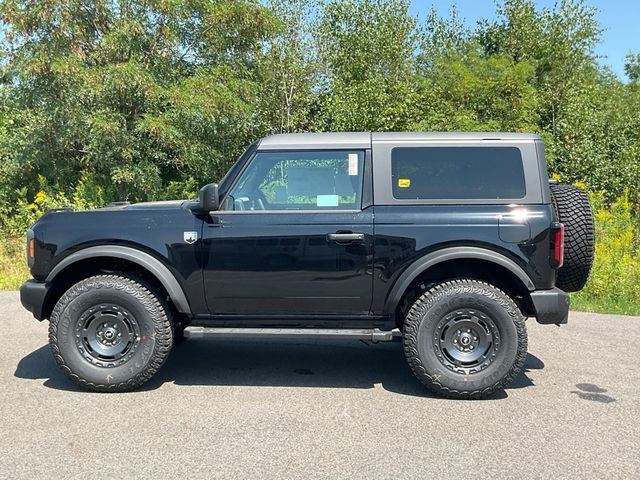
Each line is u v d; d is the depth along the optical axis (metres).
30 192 16.00
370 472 3.41
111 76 13.43
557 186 5.33
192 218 4.80
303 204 4.83
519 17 18.80
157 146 15.00
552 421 4.22
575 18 18.70
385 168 4.79
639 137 18.55
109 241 4.80
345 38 18.31
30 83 14.10
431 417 4.28
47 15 13.57
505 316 4.60
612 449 3.75
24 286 4.89
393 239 4.68
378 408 4.46
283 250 4.73
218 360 5.80
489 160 4.78
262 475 3.36
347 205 4.78
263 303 4.82
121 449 3.69
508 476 3.37
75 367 4.70
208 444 3.78
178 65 15.74
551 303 4.62
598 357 5.94
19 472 3.37
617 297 9.09
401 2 18.27
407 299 5.00
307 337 4.75
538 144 4.80
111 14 14.46
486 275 5.00
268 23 15.90
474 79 15.16
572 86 18.33
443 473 3.40
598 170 17.09
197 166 15.52
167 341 4.79
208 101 14.05
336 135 4.95
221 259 4.75
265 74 17.67
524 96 15.34
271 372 5.40
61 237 4.81
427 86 16.27
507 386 4.72
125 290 4.71
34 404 4.47
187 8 15.13
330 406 4.50
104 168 15.00
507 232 4.62
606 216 11.72
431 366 4.62
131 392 4.78
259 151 4.87
